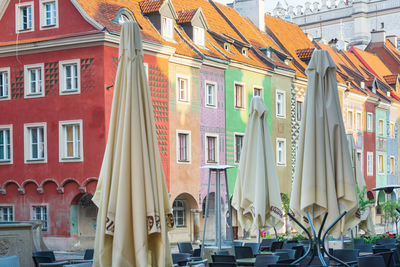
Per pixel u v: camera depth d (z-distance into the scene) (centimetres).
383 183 6334
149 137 1062
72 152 3391
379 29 8256
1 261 1170
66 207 3388
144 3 3759
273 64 4641
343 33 8512
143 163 1041
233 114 4250
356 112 5828
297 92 5019
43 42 3441
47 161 3444
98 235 1062
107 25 3347
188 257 1609
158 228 1028
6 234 1557
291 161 4859
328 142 1304
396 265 1523
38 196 3481
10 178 3559
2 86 3609
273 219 1908
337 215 1287
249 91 4425
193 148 3847
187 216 3903
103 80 3294
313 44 5931
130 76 1066
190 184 3809
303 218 1329
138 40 1091
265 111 1884
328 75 1336
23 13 3578
